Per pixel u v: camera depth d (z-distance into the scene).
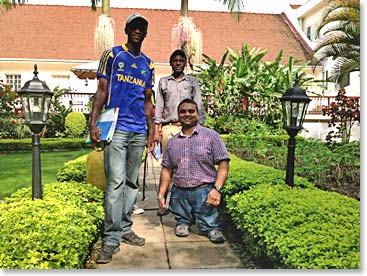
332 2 10.27
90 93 15.37
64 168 4.36
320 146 6.04
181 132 3.38
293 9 22.02
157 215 3.86
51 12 19.36
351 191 4.11
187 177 3.26
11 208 2.51
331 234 2.12
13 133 11.58
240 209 2.79
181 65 3.90
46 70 16.81
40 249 1.98
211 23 19.89
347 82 14.20
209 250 2.99
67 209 2.56
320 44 9.69
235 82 10.66
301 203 2.68
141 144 3.02
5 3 10.04
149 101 3.21
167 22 19.70
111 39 9.19
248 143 7.35
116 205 2.82
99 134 2.82
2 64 16.66
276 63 11.27
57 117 12.74
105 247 2.76
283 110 3.26
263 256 2.55
